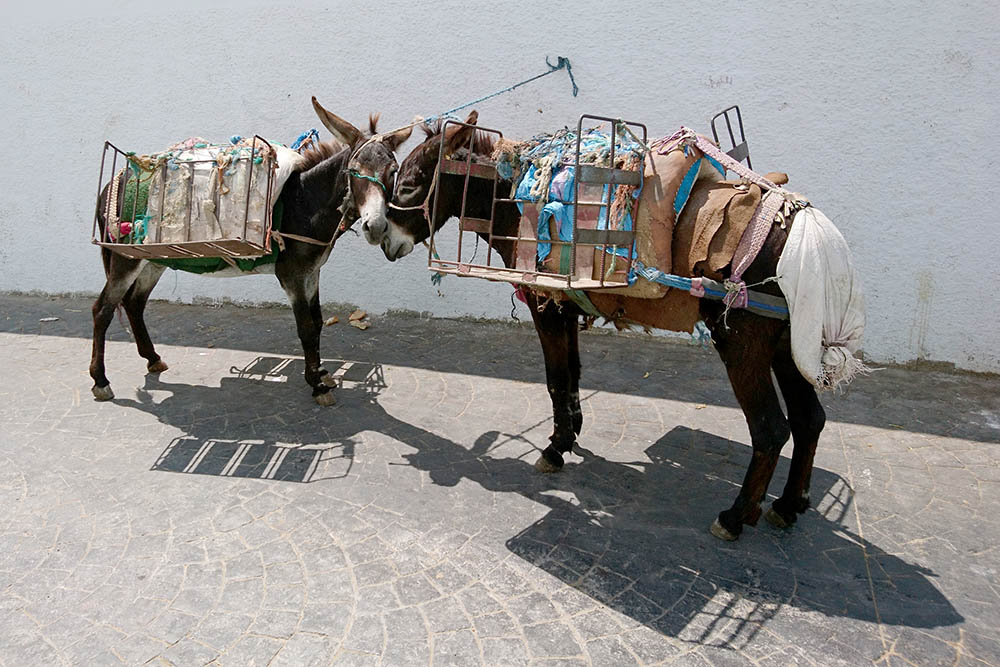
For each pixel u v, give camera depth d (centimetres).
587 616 259
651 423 435
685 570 288
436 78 625
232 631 248
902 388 494
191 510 328
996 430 423
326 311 692
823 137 533
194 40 673
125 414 440
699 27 550
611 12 570
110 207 436
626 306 313
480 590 273
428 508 334
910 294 531
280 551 296
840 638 248
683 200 287
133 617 255
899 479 365
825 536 313
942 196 509
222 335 612
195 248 398
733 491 354
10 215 747
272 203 413
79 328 634
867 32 507
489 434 418
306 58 652
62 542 301
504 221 360
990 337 515
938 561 295
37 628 249
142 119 704
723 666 234
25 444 395
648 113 578
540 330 360
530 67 600
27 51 708
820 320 265
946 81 494
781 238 269
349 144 422
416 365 538
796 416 309
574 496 347
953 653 241
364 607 262
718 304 287
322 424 429
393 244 401
